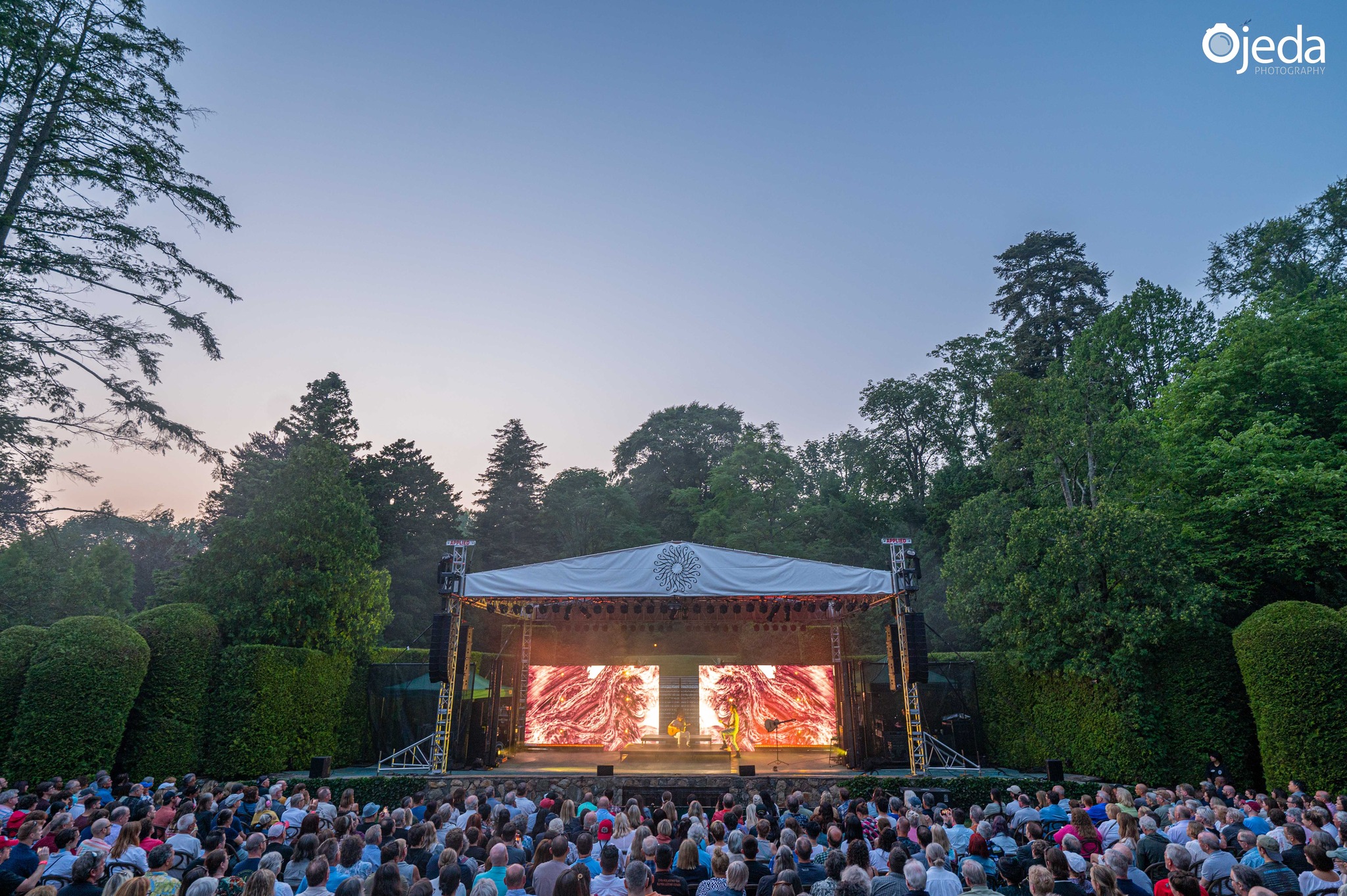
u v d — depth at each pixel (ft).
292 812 28.19
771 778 50.83
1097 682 53.62
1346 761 40.70
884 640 78.95
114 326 55.67
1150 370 100.12
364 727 63.26
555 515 152.35
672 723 68.90
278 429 122.01
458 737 57.00
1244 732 49.21
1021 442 99.91
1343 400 66.49
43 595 81.66
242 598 57.93
